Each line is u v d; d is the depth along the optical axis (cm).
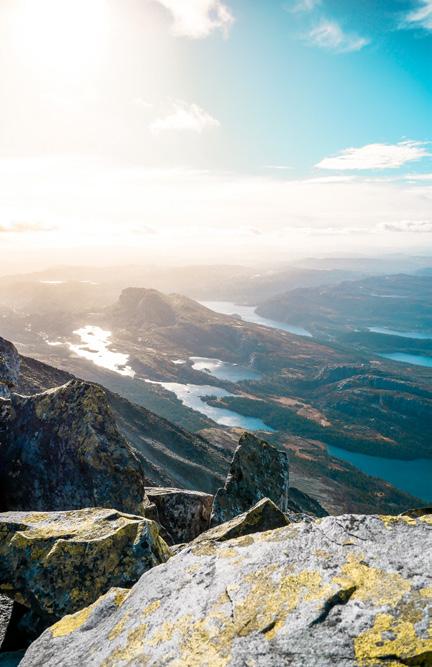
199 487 11438
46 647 820
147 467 8850
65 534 1209
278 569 756
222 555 862
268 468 2752
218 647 630
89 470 2045
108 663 689
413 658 519
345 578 689
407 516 820
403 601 612
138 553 1162
